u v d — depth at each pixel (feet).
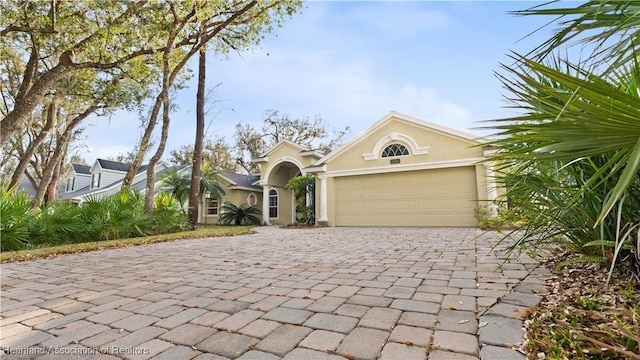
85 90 41.22
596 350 5.00
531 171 9.89
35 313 8.25
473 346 5.59
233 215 56.49
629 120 4.20
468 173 35.73
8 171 69.10
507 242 18.95
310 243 22.61
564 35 5.45
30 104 27.37
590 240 9.27
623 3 4.61
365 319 7.06
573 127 4.70
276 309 7.95
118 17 29.89
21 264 16.21
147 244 24.25
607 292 7.54
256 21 38.91
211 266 14.24
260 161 56.39
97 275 12.98
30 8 27.99
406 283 10.03
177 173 56.70
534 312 6.82
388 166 39.55
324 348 5.76
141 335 6.63
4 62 37.96
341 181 42.86
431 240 22.16
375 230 33.58
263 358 5.49
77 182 83.61
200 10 33.06
